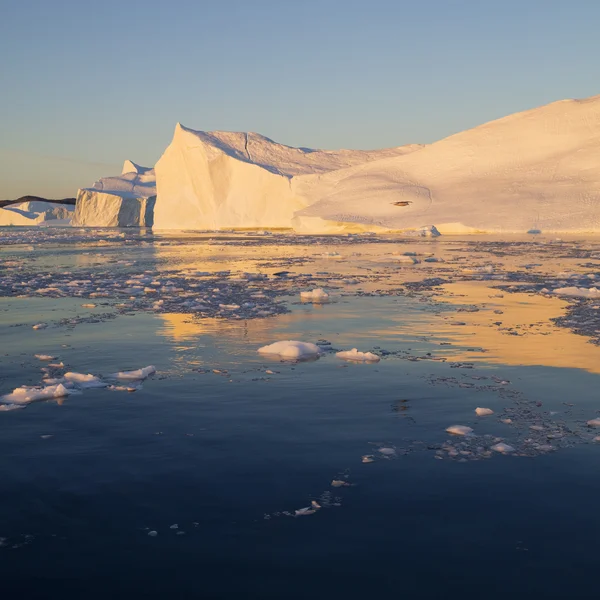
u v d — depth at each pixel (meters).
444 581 3.72
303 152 82.38
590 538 4.15
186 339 10.69
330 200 64.31
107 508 4.62
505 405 6.91
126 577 3.80
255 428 6.23
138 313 13.70
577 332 11.04
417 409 6.79
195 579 3.77
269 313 13.39
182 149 76.31
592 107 67.44
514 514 4.46
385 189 64.12
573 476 5.07
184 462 5.42
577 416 6.54
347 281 19.33
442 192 62.28
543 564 3.88
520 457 5.47
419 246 38.44
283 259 29.91
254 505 4.64
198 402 7.10
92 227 100.94
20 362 9.14
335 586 3.69
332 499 4.72
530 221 51.94
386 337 10.70
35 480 5.09
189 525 4.37
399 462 5.38
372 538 4.18
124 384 7.91
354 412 6.69
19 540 4.21
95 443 5.88
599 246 36.56
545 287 17.86
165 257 32.25
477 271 22.91
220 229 73.56
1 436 6.09
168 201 78.69
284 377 8.12
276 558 3.97
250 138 81.88
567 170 59.88
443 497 4.73
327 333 11.12
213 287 18.48
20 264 28.61
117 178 130.50
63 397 7.38
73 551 4.07
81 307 14.71
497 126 69.94
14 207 146.75
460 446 5.72
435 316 12.89
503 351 9.53
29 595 3.64
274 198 71.19
